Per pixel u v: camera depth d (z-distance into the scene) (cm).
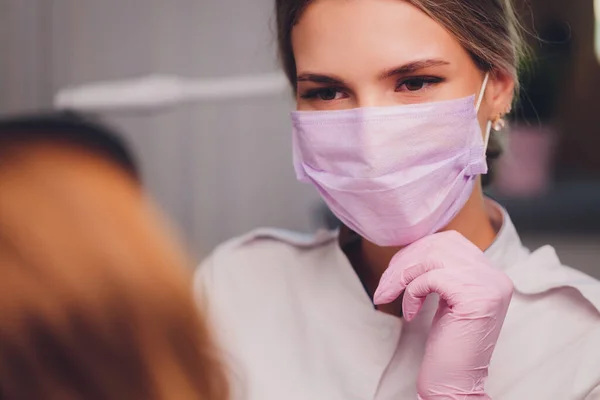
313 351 112
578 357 99
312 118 103
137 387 56
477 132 103
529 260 108
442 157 100
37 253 55
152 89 135
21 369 54
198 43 209
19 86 206
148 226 61
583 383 97
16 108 205
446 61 98
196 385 59
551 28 266
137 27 207
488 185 118
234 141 216
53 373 54
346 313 112
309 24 99
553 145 259
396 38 96
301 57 101
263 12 208
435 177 100
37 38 206
